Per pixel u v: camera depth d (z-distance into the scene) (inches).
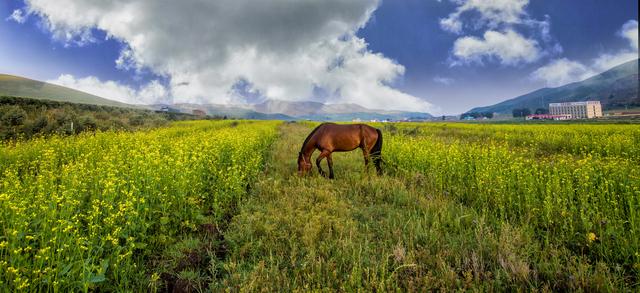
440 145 377.7
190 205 187.6
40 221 127.9
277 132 978.7
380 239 158.7
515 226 164.7
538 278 123.8
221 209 199.2
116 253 121.3
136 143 379.2
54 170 237.1
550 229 168.9
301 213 185.6
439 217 184.1
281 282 121.4
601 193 183.8
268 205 205.3
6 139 537.3
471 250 144.0
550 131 729.0
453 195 233.1
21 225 118.6
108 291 115.7
